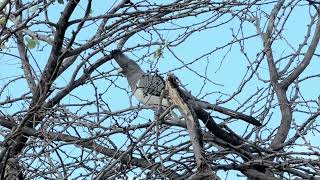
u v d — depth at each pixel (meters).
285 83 12.41
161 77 10.41
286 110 11.98
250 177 10.38
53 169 10.41
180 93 9.02
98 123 10.50
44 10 11.32
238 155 10.62
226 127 10.65
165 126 10.49
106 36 11.36
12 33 11.09
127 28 11.70
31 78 12.34
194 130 8.49
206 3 11.23
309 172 10.22
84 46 11.29
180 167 10.25
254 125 11.41
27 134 11.16
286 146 10.86
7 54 11.78
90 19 11.02
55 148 10.34
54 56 11.22
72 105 11.38
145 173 10.27
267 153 10.72
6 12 11.60
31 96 12.03
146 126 10.20
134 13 11.19
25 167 10.71
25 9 11.36
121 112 10.46
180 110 8.83
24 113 11.62
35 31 12.28
